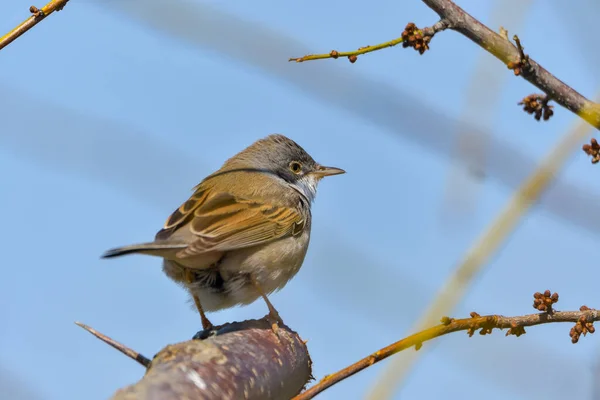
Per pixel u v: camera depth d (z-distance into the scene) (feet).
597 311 32.78
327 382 27.48
